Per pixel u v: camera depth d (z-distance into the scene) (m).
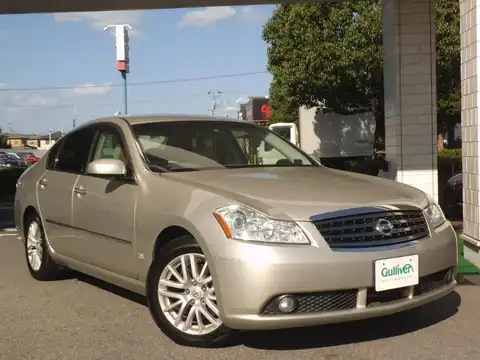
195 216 3.83
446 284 4.16
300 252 3.51
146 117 5.29
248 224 3.61
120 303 5.12
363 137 24.75
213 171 4.57
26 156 54.22
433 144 10.18
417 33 10.10
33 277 6.11
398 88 10.13
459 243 7.29
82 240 5.12
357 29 19.83
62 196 5.41
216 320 3.79
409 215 3.95
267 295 3.48
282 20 22.67
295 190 3.98
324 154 24.88
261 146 5.34
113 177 4.72
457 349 3.90
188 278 3.92
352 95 22.67
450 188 10.74
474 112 6.36
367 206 3.78
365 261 3.59
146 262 4.28
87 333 4.33
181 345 4.00
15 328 4.48
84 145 5.52
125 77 16.64
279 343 4.03
